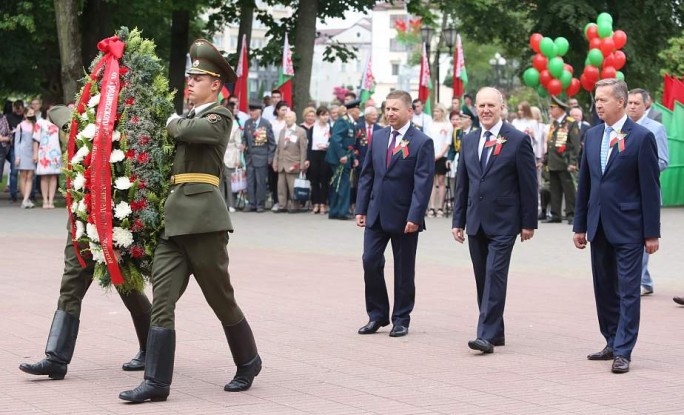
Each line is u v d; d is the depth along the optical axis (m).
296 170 29.48
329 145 28.00
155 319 9.05
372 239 12.47
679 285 16.72
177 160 9.23
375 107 28.67
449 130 28.39
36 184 34.94
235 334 9.42
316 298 14.95
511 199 11.58
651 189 10.76
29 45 37.78
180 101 39.44
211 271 9.23
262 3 43.16
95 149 9.33
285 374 10.13
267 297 14.98
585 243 11.45
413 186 12.37
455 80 36.34
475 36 53.25
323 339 11.98
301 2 36.81
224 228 9.20
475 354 11.25
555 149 27.19
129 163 9.28
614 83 10.95
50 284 15.85
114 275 9.46
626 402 9.11
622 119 10.99
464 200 12.02
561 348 11.64
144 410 8.62
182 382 9.74
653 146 10.80
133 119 9.33
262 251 20.72
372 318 12.48
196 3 36.53
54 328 9.74
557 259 20.00
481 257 11.91
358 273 17.67
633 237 10.75
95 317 13.14
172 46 39.38
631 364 10.80
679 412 8.76
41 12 34.97
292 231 24.75
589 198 11.22
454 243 22.44
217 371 10.23
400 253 12.38
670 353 11.38
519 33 52.97
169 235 9.09
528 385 9.76
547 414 8.64
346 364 10.62
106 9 37.41
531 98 76.94
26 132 30.05
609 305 11.12
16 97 47.75
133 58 9.48
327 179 29.58
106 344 11.46
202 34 46.84
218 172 9.31
